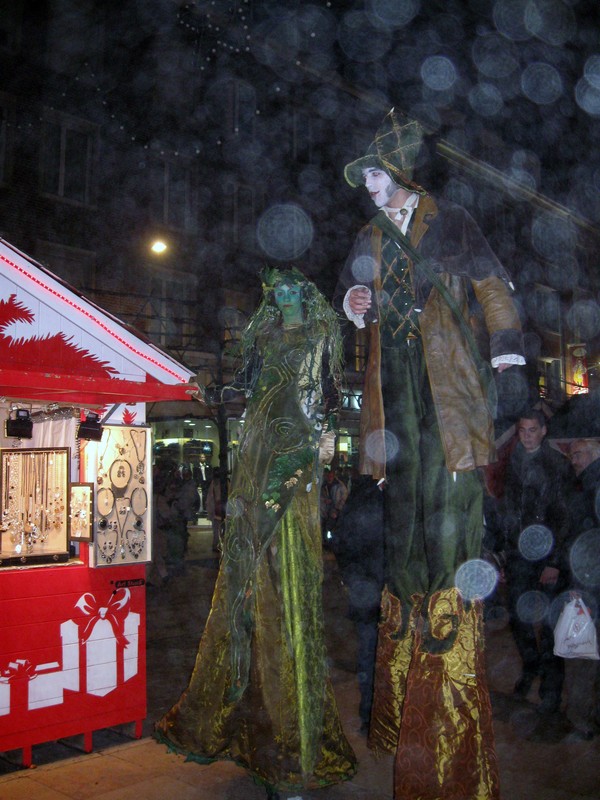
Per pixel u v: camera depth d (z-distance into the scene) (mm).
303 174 18359
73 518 4020
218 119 17234
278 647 3217
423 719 2959
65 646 3816
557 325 25297
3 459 4531
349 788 3482
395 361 3285
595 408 5039
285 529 3252
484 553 4879
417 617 3266
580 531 4289
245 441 3336
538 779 3588
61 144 15008
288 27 17828
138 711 4082
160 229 16344
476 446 3049
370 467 3354
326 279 18281
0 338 3494
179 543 11086
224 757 3355
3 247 3521
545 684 4527
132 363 3936
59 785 3480
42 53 14586
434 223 3189
